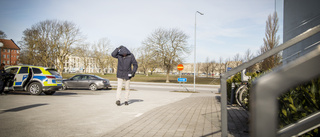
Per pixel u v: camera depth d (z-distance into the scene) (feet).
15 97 35.96
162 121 18.45
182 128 15.93
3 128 15.07
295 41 4.23
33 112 21.72
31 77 40.45
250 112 3.05
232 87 33.40
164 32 124.67
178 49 124.06
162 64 128.57
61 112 22.17
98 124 17.02
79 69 391.24
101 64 240.94
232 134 14.34
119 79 27.58
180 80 73.87
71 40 144.36
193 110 25.17
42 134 13.78
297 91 7.36
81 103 29.89
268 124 2.89
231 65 207.51
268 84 2.91
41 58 143.95
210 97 47.47
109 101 32.81
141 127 16.14
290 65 2.97
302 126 3.46
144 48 130.72
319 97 6.92
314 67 2.93
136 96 44.88
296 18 21.89
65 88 64.80
